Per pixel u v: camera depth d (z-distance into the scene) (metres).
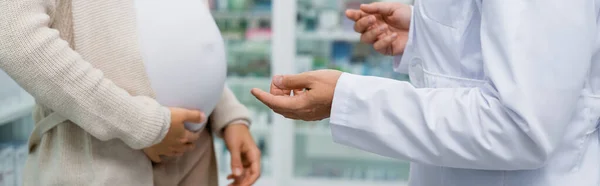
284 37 3.23
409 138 0.89
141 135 1.07
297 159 3.86
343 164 3.79
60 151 1.12
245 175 1.44
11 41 0.98
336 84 0.93
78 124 1.05
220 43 1.28
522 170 0.93
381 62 3.54
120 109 1.05
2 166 2.14
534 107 0.79
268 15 3.34
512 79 0.80
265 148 3.71
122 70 1.10
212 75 1.23
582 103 0.91
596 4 0.86
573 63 0.80
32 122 2.49
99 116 1.04
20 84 1.02
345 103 0.92
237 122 1.44
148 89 1.12
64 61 1.00
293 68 3.29
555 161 0.92
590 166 0.94
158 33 1.13
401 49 1.29
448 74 0.98
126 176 1.14
